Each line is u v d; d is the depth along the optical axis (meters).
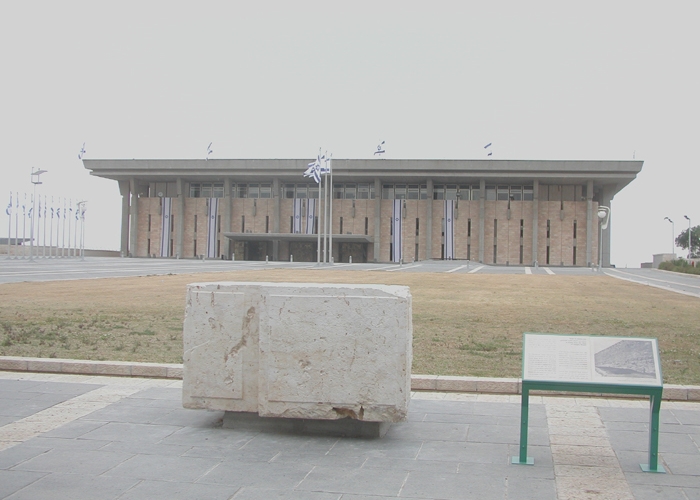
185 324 7.84
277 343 7.49
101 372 10.89
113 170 87.56
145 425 7.95
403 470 6.44
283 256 88.81
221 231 89.62
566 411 8.84
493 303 25.53
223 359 7.73
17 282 32.56
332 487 5.95
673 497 5.80
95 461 6.62
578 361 6.74
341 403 7.38
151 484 5.99
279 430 7.77
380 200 86.88
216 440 7.38
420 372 11.33
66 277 37.31
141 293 27.23
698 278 52.06
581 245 85.31
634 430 7.93
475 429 7.95
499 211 86.31
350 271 48.12
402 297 7.32
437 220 87.00
